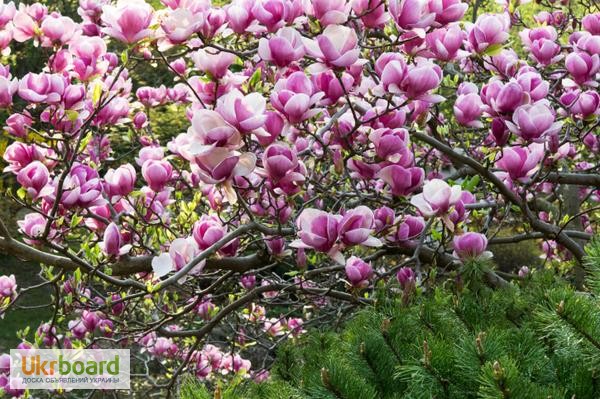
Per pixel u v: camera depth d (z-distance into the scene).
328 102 2.56
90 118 2.72
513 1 4.77
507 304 2.49
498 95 2.64
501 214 4.79
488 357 1.91
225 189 2.17
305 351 2.86
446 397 1.96
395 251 3.36
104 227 3.28
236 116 2.05
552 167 3.20
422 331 2.31
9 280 3.61
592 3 5.14
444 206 2.51
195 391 2.03
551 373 2.08
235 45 3.16
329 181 3.76
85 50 3.01
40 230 3.00
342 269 3.49
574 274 4.59
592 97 3.02
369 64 3.29
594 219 5.86
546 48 3.47
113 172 3.06
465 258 2.71
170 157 3.54
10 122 2.90
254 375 5.03
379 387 2.21
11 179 8.61
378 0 2.55
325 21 2.51
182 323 5.91
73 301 3.65
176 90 4.79
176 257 2.69
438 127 3.57
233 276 3.91
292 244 2.29
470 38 2.99
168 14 2.59
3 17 3.01
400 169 2.56
